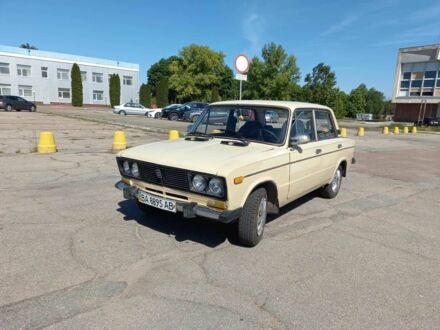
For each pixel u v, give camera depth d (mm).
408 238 4676
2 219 4652
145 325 2609
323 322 2748
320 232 4742
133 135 15414
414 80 46469
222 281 3295
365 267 3740
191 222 4797
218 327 2619
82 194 5941
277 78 48938
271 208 4395
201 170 3586
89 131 16781
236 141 4551
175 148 4328
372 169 10148
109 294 2990
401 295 3201
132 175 4328
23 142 11938
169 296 3004
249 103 4965
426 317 2873
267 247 4137
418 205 6406
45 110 39406
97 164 8547
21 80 54906
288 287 3246
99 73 62438
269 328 2641
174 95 68750
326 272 3584
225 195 3516
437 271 3721
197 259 3727
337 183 6605
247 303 2953
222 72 69500
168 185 3938
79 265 3471
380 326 2734
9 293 2949
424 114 44562
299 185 4906
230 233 4477
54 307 2781
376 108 83125
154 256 3746
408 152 14805
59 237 4133
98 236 4215
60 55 58000
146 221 4773
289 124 4586
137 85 67562
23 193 5887
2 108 32938
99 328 2561
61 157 9320
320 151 5332
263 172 3979
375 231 4895
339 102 55031
